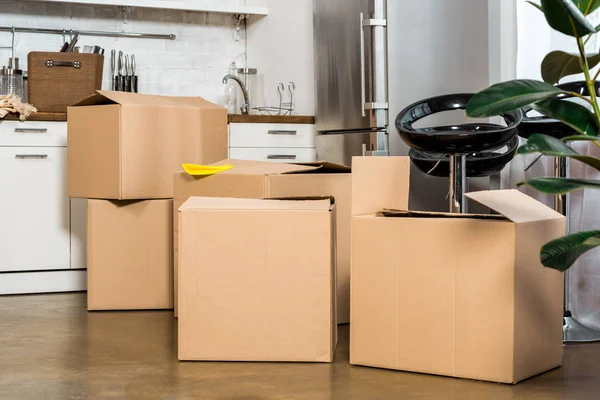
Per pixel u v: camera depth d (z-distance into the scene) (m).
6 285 3.75
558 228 2.20
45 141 3.79
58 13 4.60
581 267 2.92
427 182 3.91
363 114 3.70
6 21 4.49
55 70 4.01
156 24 4.84
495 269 2.02
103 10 4.71
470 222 2.05
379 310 2.21
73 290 3.85
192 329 2.31
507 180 3.37
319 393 1.99
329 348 2.28
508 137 2.55
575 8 1.61
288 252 2.27
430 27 3.84
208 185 2.79
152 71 4.84
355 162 2.23
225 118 3.38
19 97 4.11
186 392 2.01
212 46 4.98
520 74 3.34
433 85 3.84
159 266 3.28
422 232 2.12
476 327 2.06
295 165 2.82
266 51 4.89
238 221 2.28
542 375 2.15
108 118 3.13
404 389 2.01
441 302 2.11
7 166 3.74
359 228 2.22
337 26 3.94
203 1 4.95
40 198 3.79
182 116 3.24
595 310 2.88
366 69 3.64
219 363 2.30
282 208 2.27
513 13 3.41
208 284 2.30
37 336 2.73
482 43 3.57
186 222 2.29
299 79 4.53
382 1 3.58
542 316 2.15
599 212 2.85
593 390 2.01
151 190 3.19
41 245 3.80
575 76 2.96
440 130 2.90
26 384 2.10
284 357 2.29
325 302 2.27
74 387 2.06
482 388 2.01
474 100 1.70
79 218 3.85
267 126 4.26
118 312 3.24
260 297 2.29
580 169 2.88
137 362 2.33
